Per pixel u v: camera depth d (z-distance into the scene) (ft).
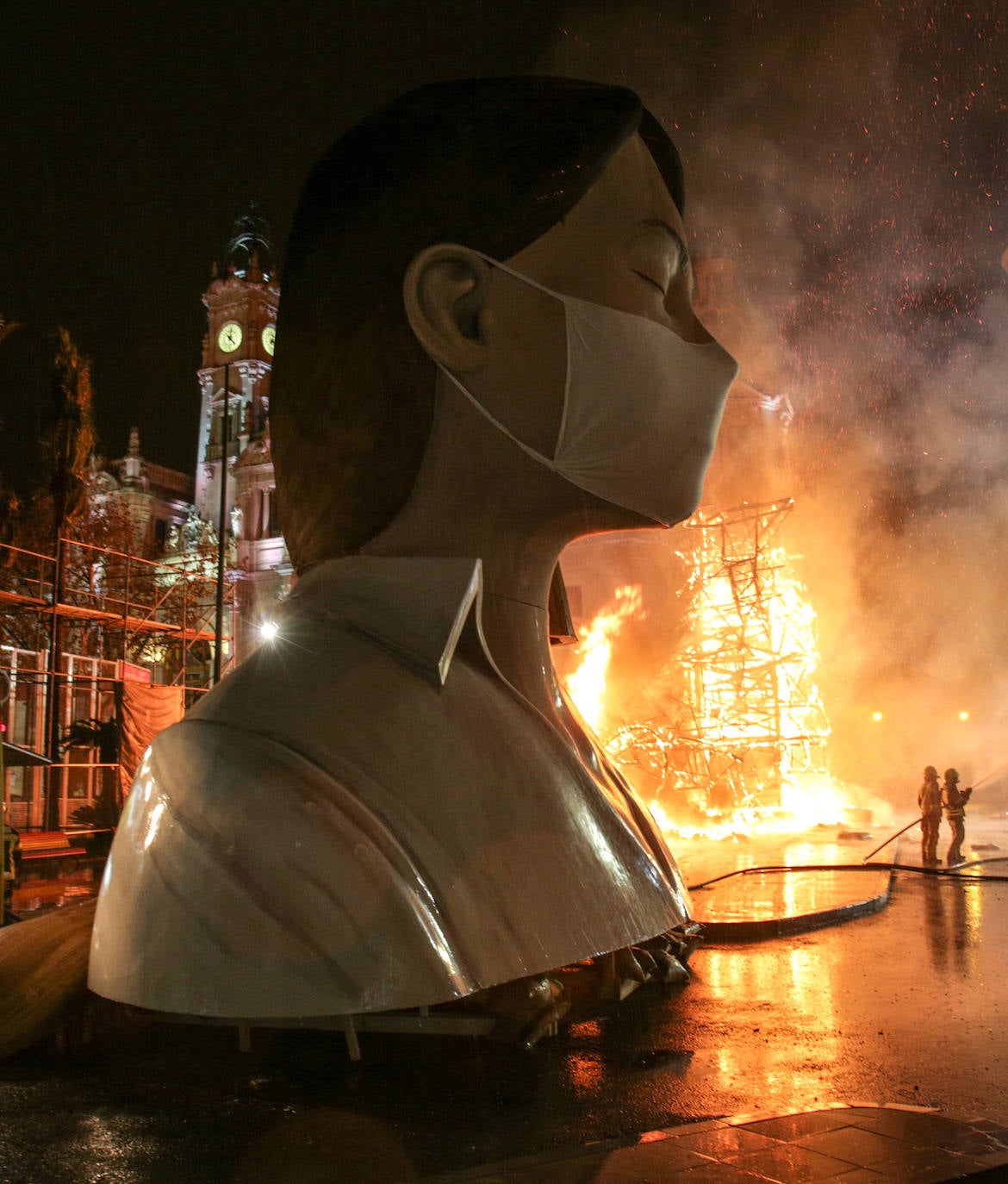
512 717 14.60
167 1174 10.37
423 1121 11.75
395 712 13.46
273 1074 13.48
